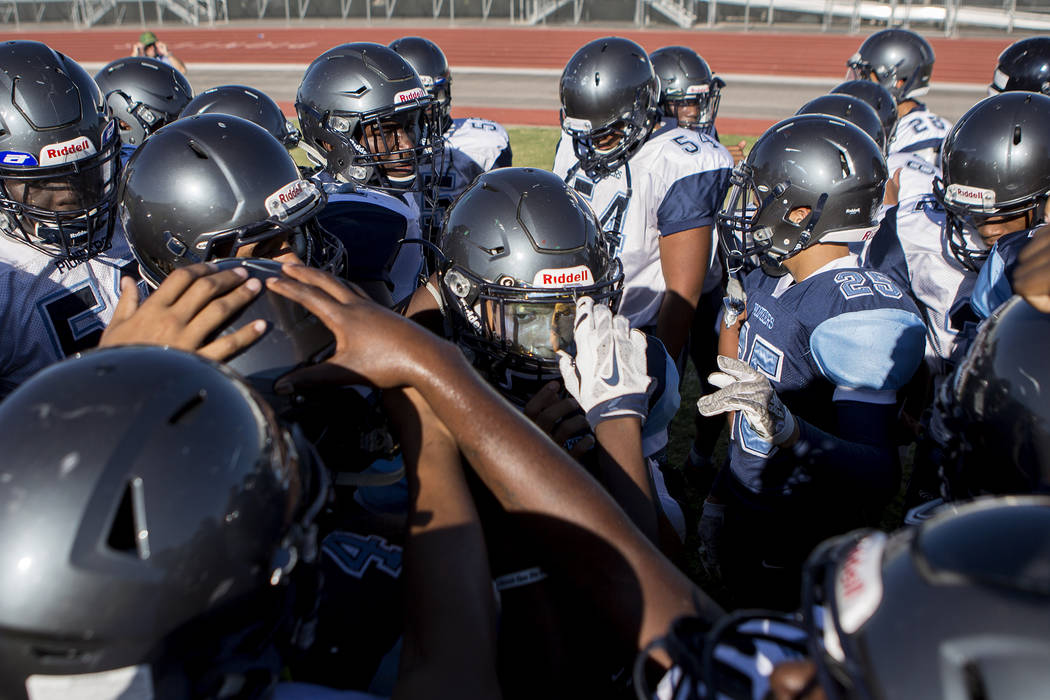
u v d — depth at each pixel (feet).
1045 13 77.51
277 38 91.81
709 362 13.44
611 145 11.81
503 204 6.70
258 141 7.02
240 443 3.77
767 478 8.34
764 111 47.80
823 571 3.64
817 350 7.68
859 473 7.33
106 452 3.49
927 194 10.78
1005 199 8.79
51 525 3.37
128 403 3.62
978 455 5.45
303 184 7.25
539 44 81.71
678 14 88.89
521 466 4.58
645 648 4.27
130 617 3.45
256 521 3.76
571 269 6.57
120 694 3.59
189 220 6.71
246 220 6.77
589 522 4.49
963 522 3.10
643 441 7.11
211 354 4.83
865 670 3.00
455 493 4.75
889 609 3.02
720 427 12.65
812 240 8.06
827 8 83.15
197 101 12.44
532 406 6.34
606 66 11.38
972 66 62.75
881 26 81.25
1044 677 2.63
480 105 51.57
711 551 10.00
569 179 12.85
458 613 4.25
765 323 8.36
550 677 5.16
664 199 11.38
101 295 9.20
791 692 3.30
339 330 4.96
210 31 98.17
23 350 8.70
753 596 9.02
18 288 8.57
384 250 9.22
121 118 13.99
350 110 11.22
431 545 4.54
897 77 18.31
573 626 5.30
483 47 81.35
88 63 80.18
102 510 3.42
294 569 4.24
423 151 12.10
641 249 11.80
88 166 8.40
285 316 5.14
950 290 9.86
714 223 11.64
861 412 7.58
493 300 6.64
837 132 8.06
